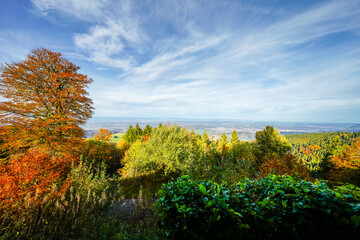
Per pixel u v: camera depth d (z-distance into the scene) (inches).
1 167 204.7
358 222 55.6
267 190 86.0
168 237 72.1
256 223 67.6
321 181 83.6
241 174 243.0
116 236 136.9
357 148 573.9
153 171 413.1
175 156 415.8
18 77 385.4
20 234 143.7
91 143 581.9
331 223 60.7
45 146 368.2
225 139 1381.6
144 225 169.8
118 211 208.5
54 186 212.5
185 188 81.6
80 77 464.8
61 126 397.4
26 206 171.3
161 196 85.4
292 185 80.7
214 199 70.1
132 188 332.8
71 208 191.0
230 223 63.6
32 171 213.6
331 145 1002.1
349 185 77.1
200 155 252.1
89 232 153.1
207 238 60.5
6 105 365.1
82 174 283.4
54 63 460.8
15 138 356.5
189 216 67.5
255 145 749.3
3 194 174.9
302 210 66.6
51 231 150.3
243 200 77.5
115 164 588.1
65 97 430.0
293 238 63.1
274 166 402.6
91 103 498.6
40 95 398.6
